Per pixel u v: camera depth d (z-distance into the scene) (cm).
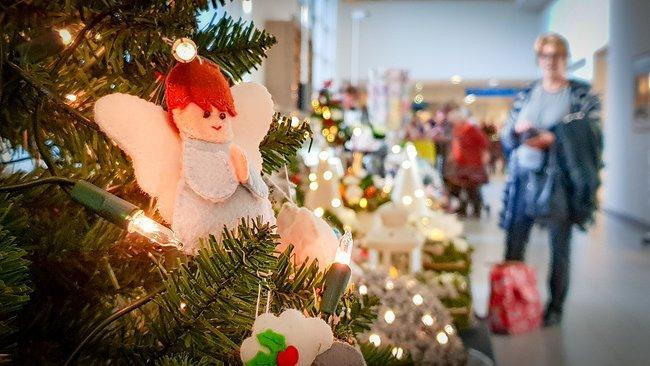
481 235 729
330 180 313
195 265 59
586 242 701
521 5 1616
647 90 806
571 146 349
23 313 66
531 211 365
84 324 66
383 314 201
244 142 68
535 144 357
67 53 65
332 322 63
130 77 72
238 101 69
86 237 65
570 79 356
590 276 532
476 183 858
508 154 378
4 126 67
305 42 650
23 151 74
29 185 58
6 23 64
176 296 57
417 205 346
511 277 365
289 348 54
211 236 56
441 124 1057
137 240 69
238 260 55
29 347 65
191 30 72
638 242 697
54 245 64
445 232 338
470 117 916
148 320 67
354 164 514
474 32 1700
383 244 278
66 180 57
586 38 1141
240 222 61
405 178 349
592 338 362
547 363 325
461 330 291
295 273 63
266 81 480
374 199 377
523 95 368
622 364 325
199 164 59
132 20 65
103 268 68
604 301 448
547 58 351
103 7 66
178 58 59
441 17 1698
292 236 71
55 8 64
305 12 708
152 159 60
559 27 1396
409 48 1714
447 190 864
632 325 388
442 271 320
